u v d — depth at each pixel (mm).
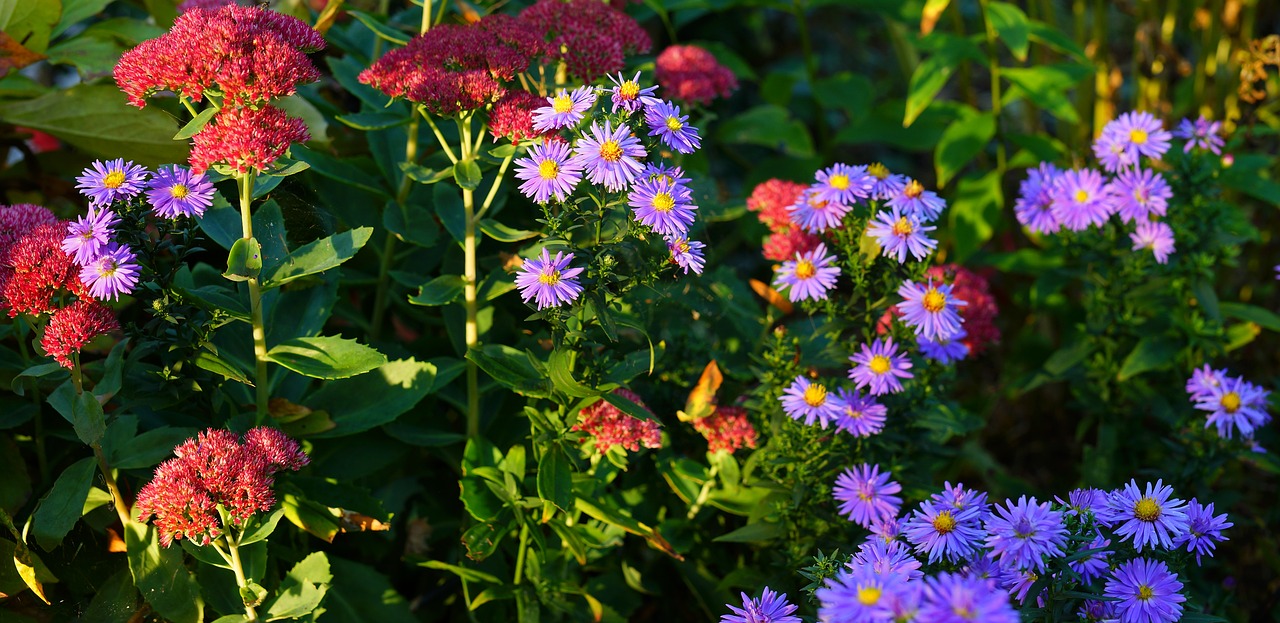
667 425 1120
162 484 937
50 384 1037
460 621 1155
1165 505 917
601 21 1089
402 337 1231
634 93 970
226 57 944
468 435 1097
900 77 2314
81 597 1036
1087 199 1152
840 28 2406
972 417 1123
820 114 1667
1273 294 1457
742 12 2207
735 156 1634
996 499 1248
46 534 970
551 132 1003
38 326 973
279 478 1021
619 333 1114
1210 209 1180
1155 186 1146
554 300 959
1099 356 1226
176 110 1150
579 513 1087
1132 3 1571
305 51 989
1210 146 1185
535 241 1132
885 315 1074
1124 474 1212
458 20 1201
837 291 1141
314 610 1010
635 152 962
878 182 1050
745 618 927
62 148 1214
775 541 1086
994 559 905
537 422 1030
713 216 1168
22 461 1050
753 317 1153
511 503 1046
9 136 1186
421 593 1179
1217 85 1472
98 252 940
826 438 1062
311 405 1061
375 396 1060
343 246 991
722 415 1068
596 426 1025
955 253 1410
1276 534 1258
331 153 1136
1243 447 1128
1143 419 1272
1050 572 881
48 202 1243
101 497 1007
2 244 964
